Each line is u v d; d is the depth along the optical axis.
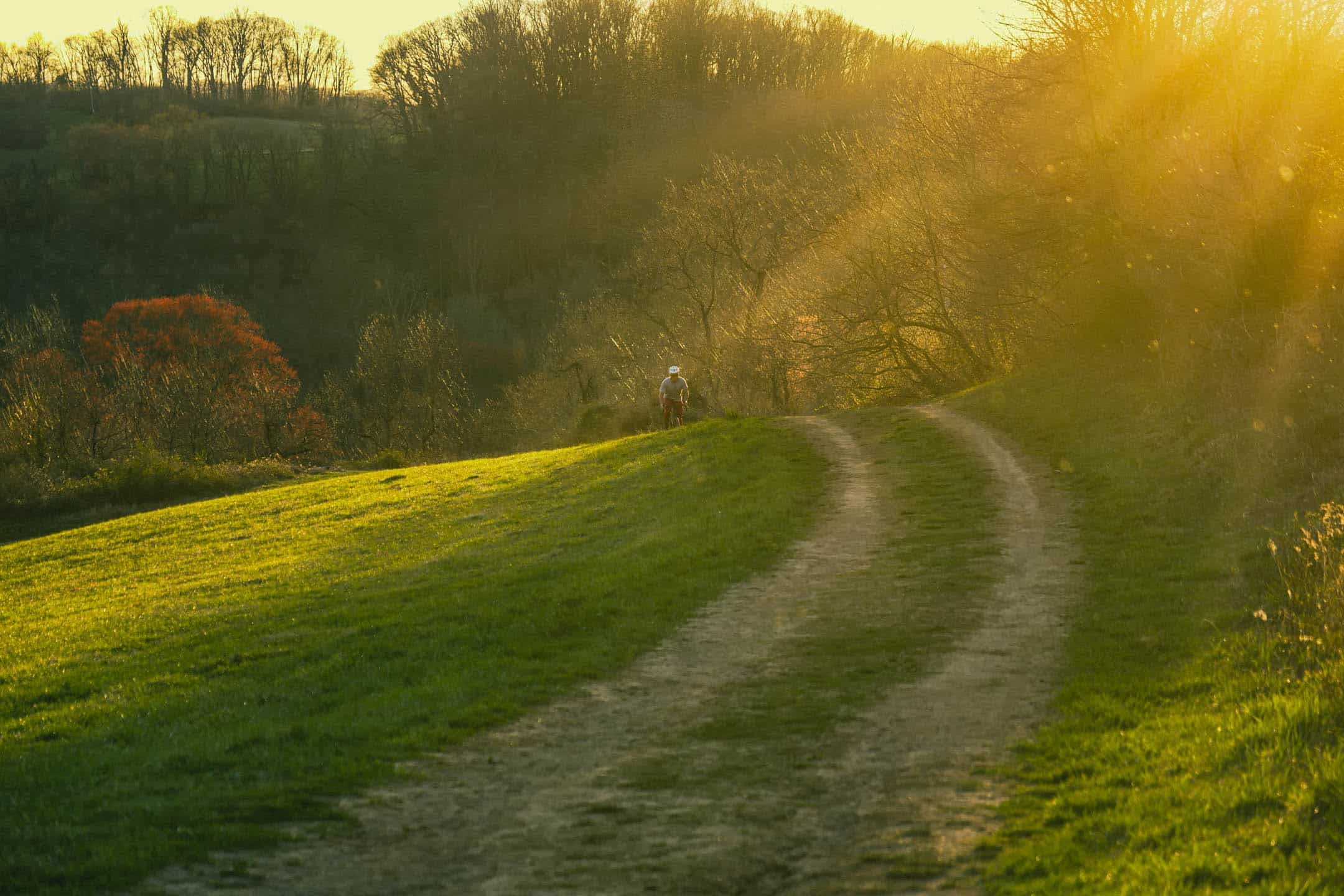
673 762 9.08
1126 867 6.29
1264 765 7.45
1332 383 20.83
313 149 136.88
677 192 69.94
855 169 51.84
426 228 114.94
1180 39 33.50
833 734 9.52
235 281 113.75
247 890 6.91
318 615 16.16
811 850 7.18
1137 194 33.84
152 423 59.62
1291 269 28.73
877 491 21.70
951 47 53.16
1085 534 16.89
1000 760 8.62
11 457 49.38
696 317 64.25
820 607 14.14
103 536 30.88
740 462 25.92
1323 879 5.90
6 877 7.10
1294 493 16.05
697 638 13.09
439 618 14.99
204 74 174.00
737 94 106.19
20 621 20.03
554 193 108.62
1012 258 38.91
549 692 11.27
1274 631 10.83
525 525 23.14
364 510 28.44
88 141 130.00
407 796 8.58
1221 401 22.45
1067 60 36.25
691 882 6.79
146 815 8.20
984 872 6.66
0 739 11.09
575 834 7.64
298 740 10.16
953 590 14.45
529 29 122.75
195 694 12.33
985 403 31.75
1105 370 30.97
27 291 104.75
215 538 27.50
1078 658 11.16
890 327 47.75
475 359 94.25
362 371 75.12
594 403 62.75
